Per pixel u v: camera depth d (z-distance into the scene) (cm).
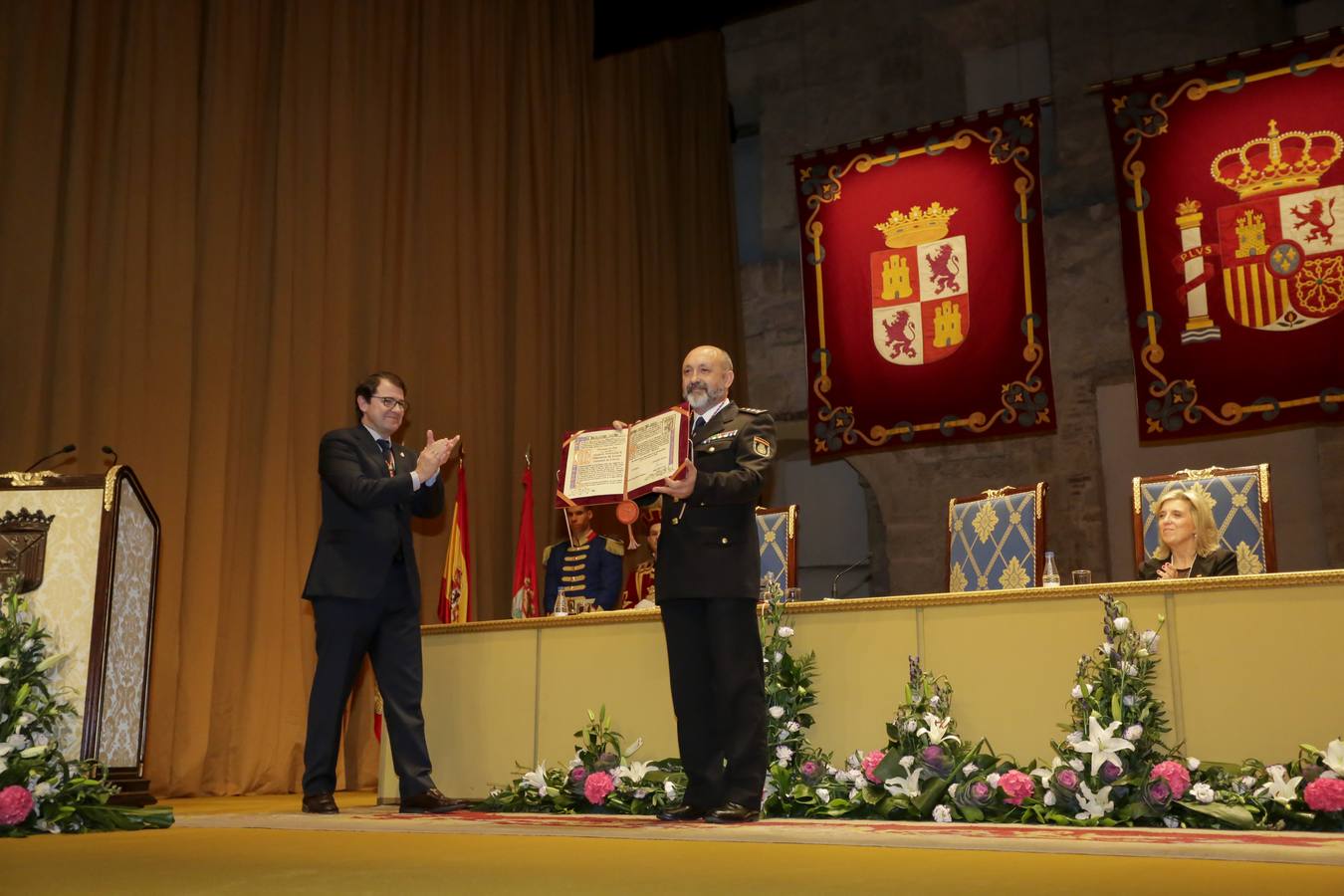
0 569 392
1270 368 805
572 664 438
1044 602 370
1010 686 370
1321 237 804
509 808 414
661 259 1014
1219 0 1005
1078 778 338
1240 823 314
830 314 966
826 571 1138
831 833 304
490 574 774
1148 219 854
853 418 942
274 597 620
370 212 721
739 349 1103
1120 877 208
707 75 1120
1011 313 900
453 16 816
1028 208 905
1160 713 349
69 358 550
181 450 587
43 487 403
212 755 588
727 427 363
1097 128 1030
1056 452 1002
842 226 973
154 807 383
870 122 1134
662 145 1040
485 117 834
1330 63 817
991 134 929
